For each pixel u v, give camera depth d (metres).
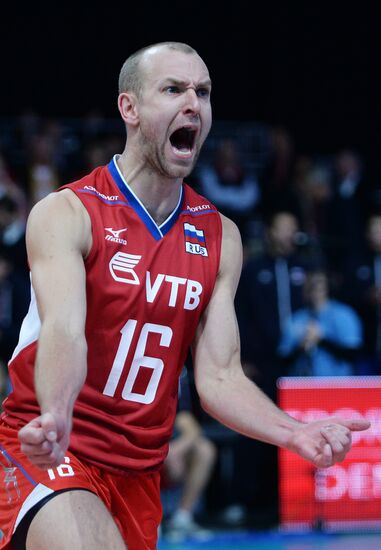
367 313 20.72
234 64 29.80
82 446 6.93
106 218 7.02
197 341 7.47
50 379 6.01
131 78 7.18
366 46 30.14
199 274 7.29
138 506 7.27
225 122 28.09
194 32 29.77
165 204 7.27
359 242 22.94
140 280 7.00
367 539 16.80
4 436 7.06
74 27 29.14
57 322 6.27
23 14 28.84
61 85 29.05
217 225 7.60
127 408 7.07
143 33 29.52
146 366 7.07
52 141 23.66
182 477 17.53
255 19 29.88
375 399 17.47
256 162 26.88
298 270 19.52
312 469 17.36
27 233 6.82
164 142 7.02
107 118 29.20
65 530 6.36
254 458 18.58
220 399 7.21
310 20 30.06
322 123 29.88
